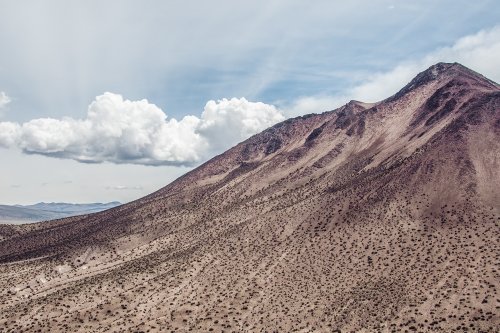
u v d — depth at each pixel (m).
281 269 98.75
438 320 68.38
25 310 87.69
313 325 75.69
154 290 94.94
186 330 78.81
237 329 78.62
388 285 82.12
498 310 67.06
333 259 97.69
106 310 86.88
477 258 82.62
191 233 135.88
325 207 123.06
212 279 98.75
